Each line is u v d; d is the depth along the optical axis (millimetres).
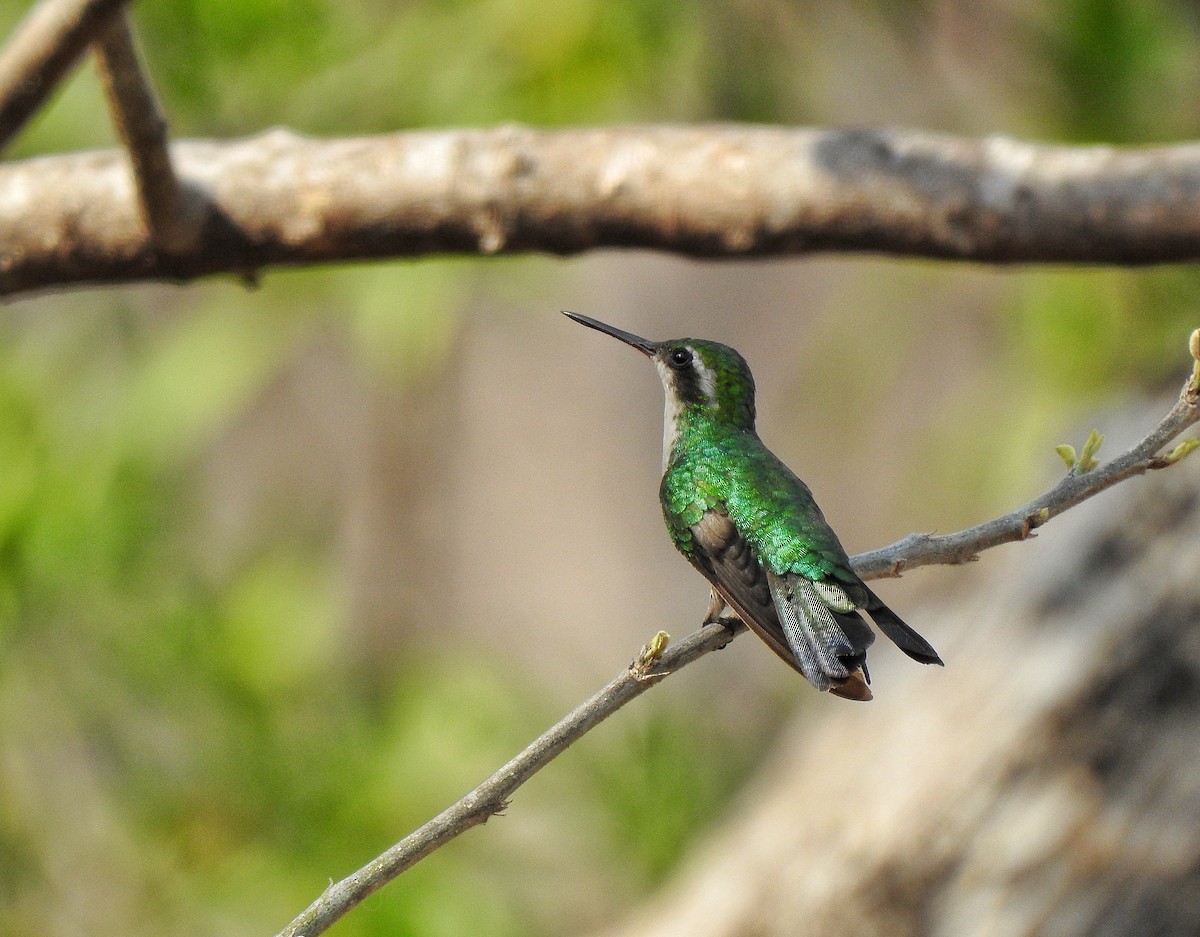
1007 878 9164
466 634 21781
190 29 9812
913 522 14773
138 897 10625
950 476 11367
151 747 10945
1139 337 10203
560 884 11016
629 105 10492
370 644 16547
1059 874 9023
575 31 9875
